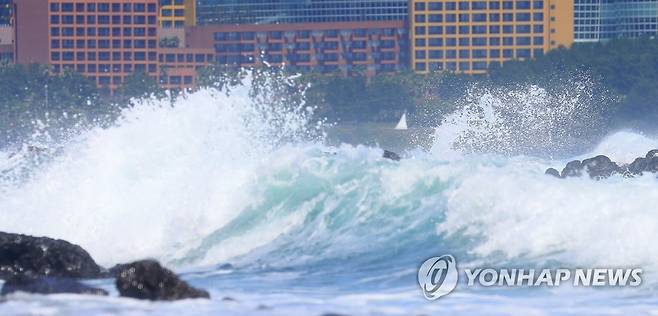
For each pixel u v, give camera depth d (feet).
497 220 465.06
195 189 554.05
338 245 499.51
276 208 535.19
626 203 440.86
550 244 444.96
